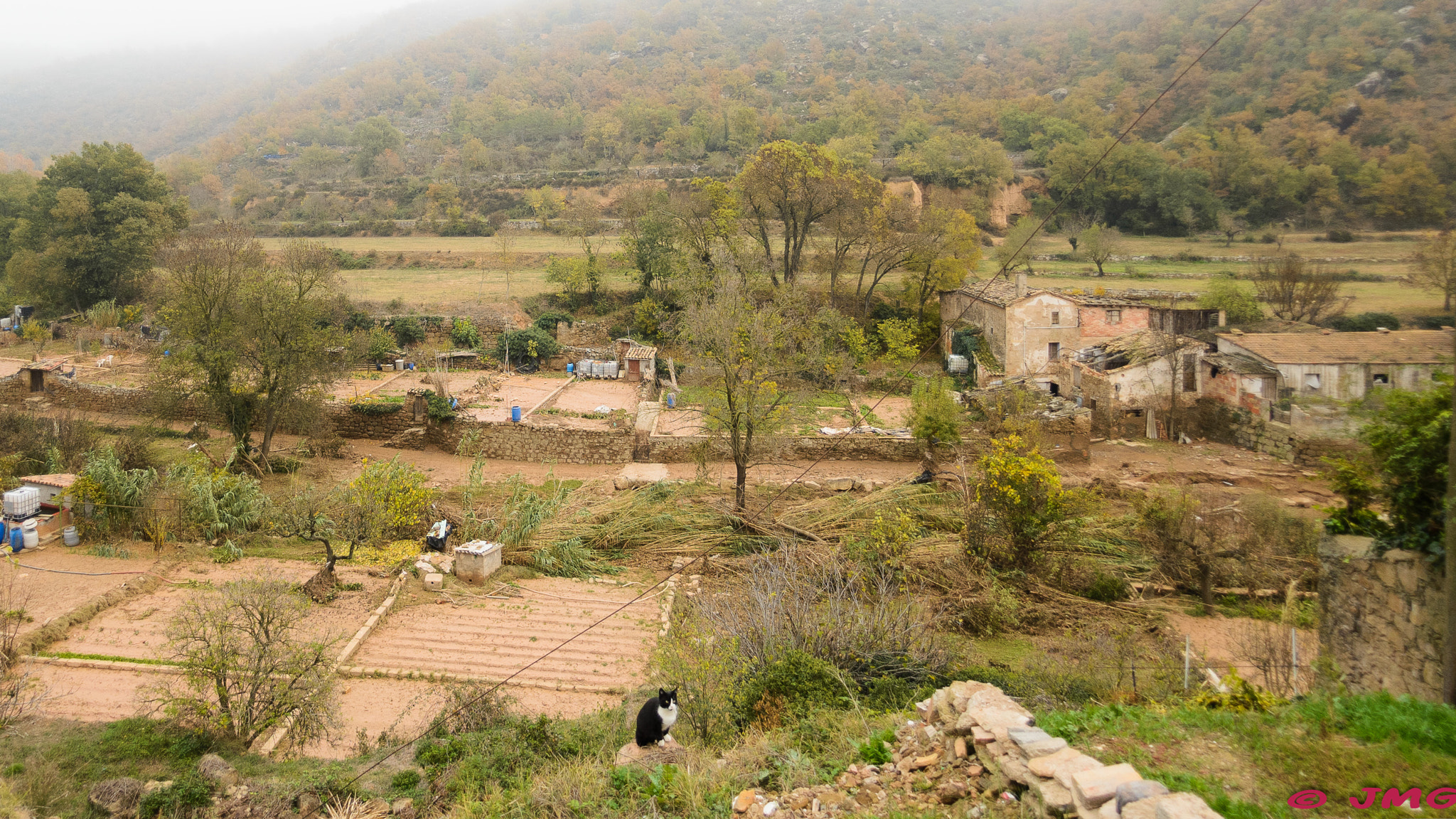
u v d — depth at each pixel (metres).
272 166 162.25
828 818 7.88
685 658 14.12
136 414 42.88
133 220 65.06
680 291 55.81
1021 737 7.59
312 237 102.75
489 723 14.74
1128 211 99.00
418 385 48.19
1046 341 46.84
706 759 10.19
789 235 65.00
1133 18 168.00
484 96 185.50
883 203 62.47
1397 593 12.88
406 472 27.89
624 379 52.34
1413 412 12.66
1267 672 14.27
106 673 17.53
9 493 25.17
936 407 33.69
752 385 28.52
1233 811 6.38
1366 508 14.24
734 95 174.62
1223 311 45.75
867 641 14.30
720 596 19.56
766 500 29.91
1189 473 32.34
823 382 48.44
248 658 15.17
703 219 62.41
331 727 15.23
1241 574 22.94
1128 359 41.94
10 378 45.66
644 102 157.12
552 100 187.88
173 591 22.25
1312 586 22.42
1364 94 88.56
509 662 18.95
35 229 68.69
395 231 104.62
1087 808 6.29
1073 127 119.44
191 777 12.05
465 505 28.67
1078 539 24.53
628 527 27.25
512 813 10.00
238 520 26.80
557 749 12.80
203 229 72.38
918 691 12.75
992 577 22.95
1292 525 24.28
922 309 60.28
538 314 62.97
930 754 8.62
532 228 103.38
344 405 39.59
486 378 49.44
